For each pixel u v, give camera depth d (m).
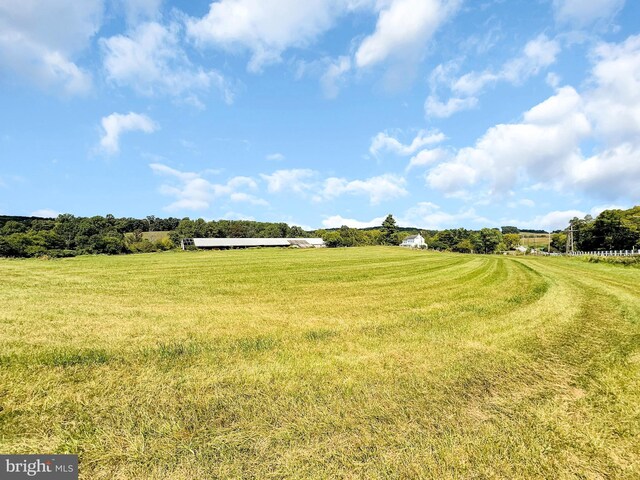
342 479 2.72
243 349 5.89
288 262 32.41
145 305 10.18
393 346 6.13
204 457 2.97
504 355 5.68
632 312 9.27
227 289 14.16
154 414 3.65
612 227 70.06
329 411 3.76
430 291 13.62
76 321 7.81
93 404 3.85
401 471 2.83
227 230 119.81
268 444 3.16
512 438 3.31
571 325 7.80
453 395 4.20
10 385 4.24
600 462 2.99
